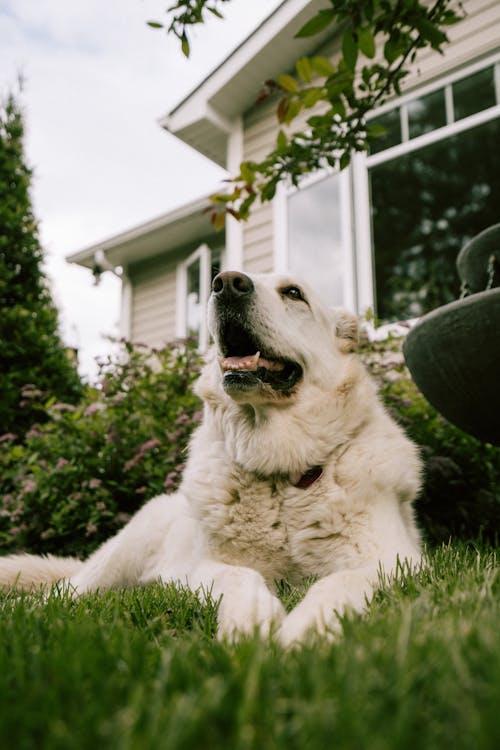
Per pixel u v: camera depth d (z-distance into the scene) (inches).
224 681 38.1
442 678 37.3
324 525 100.1
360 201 291.6
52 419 216.7
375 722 32.6
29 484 176.6
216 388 117.6
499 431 112.3
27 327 279.9
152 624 64.6
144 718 33.2
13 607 78.6
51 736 31.3
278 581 101.3
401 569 77.3
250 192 141.5
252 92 336.2
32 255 309.4
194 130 353.7
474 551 108.6
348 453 106.4
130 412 195.6
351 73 113.9
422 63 274.2
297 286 122.3
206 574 88.7
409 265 310.8
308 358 114.7
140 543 131.1
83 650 47.3
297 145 133.5
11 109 323.0
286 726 32.7
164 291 458.3
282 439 105.0
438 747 29.9
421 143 273.6
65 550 172.9
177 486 165.3
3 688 38.9
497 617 51.1
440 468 150.2
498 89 255.6
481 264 117.3
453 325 104.0
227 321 111.9
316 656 43.6
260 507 103.8
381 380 188.4
